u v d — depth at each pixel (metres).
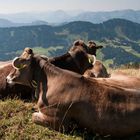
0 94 5.41
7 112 4.71
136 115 3.93
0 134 4.17
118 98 4.04
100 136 4.10
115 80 4.70
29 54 4.58
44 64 4.50
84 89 4.18
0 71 5.48
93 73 6.58
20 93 5.40
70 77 4.31
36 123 4.39
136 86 4.61
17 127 4.31
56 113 4.22
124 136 4.05
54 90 4.30
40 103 4.38
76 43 6.44
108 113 3.99
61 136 4.13
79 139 4.05
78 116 4.14
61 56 6.00
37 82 4.54
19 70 4.55
